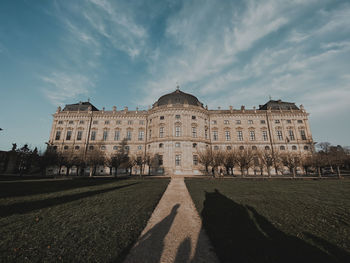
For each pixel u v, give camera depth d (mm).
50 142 59750
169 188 21141
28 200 11805
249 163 40125
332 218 8031
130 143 59906
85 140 60000
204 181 28891
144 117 62562
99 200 12203
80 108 66625
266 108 65375
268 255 4902
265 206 10344
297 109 62375
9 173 45875
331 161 36781
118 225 7445
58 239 5934
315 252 5012
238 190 17375
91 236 6262
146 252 5648
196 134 54781
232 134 59844
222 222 7750
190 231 7422
